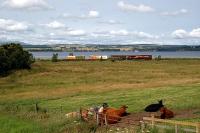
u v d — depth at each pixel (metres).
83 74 89.62
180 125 28.38
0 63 89.06
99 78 80.56
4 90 66.88
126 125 31.08
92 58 181.12
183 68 110.88
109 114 33.03
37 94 58.62
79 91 58.97
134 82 71.44
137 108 39.44
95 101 47.25
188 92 49.34
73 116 35.12
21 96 57.78
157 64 133.50
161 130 27.17
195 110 36.81
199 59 182.38
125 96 49.97
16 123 36.94
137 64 132.75
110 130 30.16
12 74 88.25
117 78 79.88
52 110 41.44
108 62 147.12
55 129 32.97
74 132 31.48
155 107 37.03
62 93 57.84
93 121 33.22
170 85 60.47
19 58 94.25
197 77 78.62
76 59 168.75
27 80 80.62
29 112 41.00
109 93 54.72
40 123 35.81
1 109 44.53
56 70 98.31
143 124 28.44
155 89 55.47
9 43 98.12
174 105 39.56
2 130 34.25
